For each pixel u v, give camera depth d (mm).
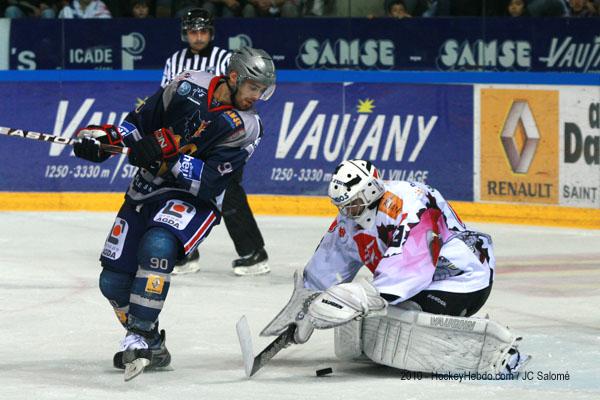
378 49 23047
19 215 22422
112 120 23172
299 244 19438
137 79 23094
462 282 10711
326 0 23266
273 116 22844
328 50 23203
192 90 10508
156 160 10156
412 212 10445
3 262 17469
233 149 10492
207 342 12461
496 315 14016
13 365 11234
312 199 22750
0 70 23188
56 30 23422
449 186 22375
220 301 14852
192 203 10562
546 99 21422
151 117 10672
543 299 15047
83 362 11414
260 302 14812
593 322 13578
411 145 22547
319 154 22750
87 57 23438
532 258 18234
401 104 22531
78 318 13680
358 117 22688
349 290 10070
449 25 22656
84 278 16312
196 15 17016
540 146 21531
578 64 22078
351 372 11023
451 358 10562
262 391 10172
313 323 10141
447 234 10773
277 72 22781
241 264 16781
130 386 10352
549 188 21516
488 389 10172
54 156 23047
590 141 21031
